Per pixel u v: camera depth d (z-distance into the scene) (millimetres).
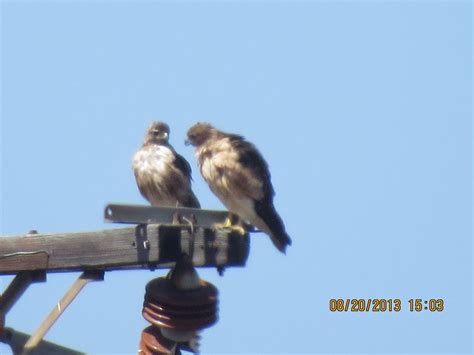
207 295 12891
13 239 13008
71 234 13062
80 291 12891
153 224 12750
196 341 13008
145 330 12984
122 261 12914
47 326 12617
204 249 13203
